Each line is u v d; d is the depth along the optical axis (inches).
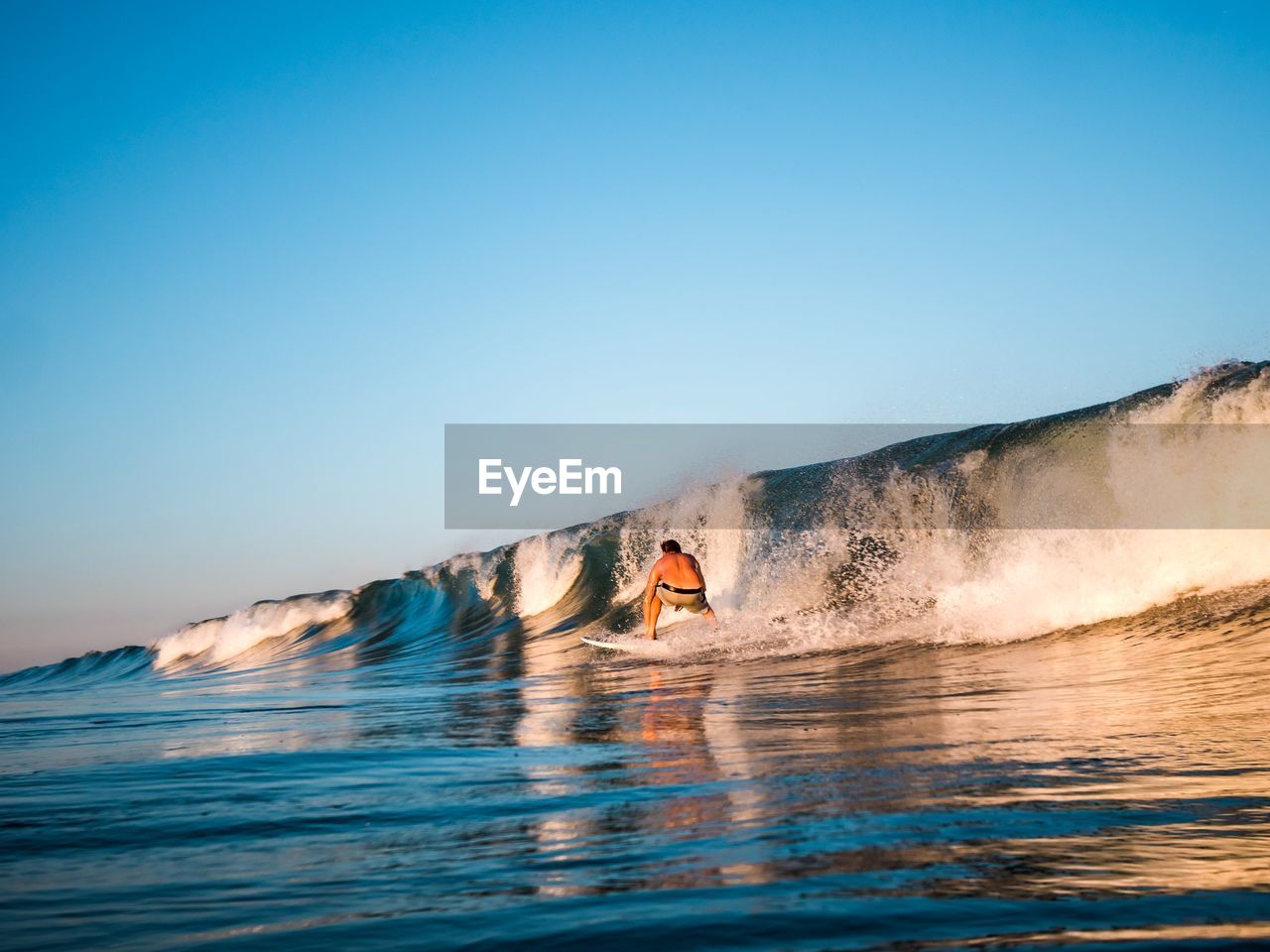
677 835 94.8
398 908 73.9
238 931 69.7
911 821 96.0
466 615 780.0
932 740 147.9
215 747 187.9
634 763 142.9
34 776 156.5
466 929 67.9
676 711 209.9
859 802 106.1
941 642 300.5
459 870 85.4
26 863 94.7
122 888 83.7
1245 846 82.3
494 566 838.5
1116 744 135.1
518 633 634.8
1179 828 89.1
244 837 103.3
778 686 247.4
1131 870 76.4
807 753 142.4
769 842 90.1
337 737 196.7
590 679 319.9
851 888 74.3
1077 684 203.3
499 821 105.9
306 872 87.0
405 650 683.4
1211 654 223.0
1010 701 187.3
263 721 245.1
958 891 72.6
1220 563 287.4
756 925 66.1
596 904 72.5
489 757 157.6
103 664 1219.9
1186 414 315.9
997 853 82.9
